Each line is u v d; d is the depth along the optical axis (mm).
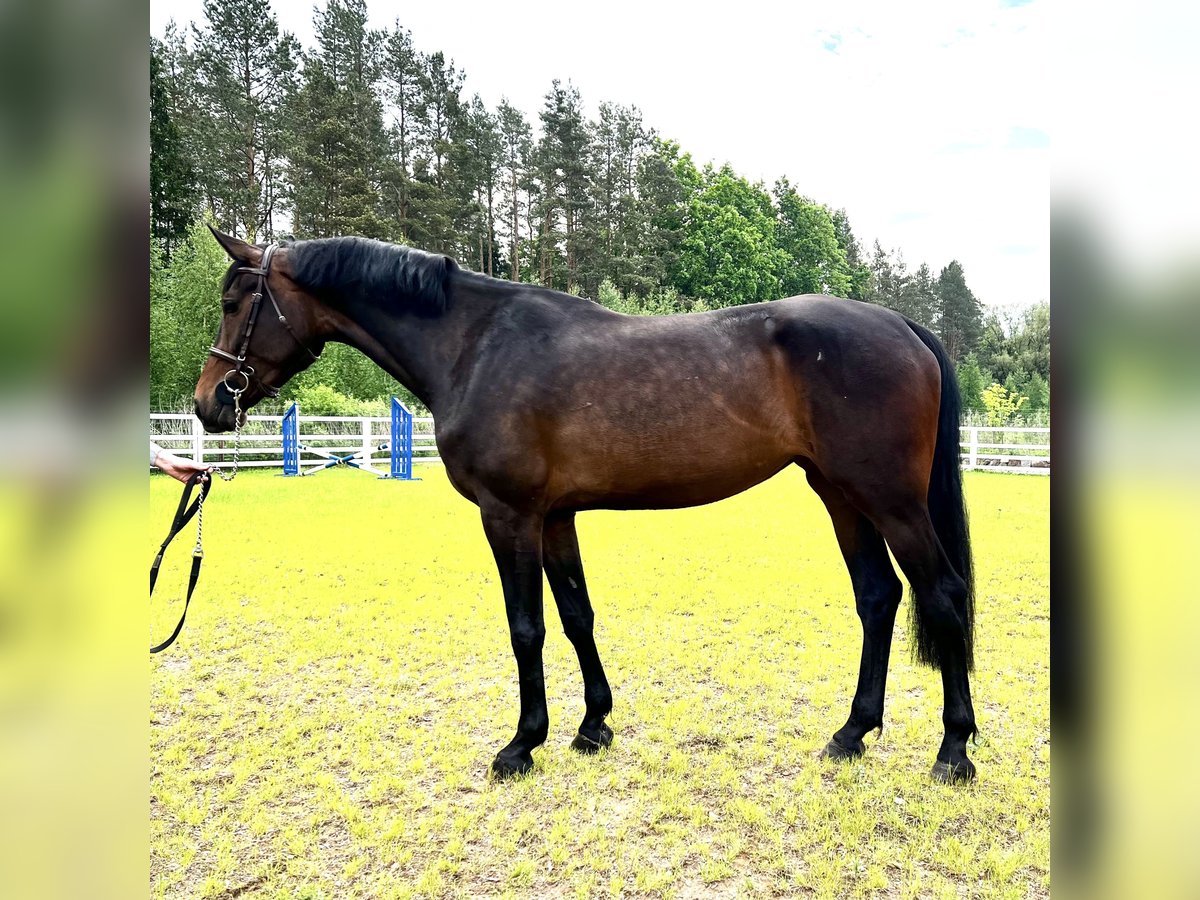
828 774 2689
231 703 3416
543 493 2670
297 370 3010
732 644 4277
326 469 15516
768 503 10695
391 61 32812
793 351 2602
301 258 2854
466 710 3330
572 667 3936
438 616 4883
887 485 2527
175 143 21516
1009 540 7434
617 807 2480
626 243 36500
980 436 19047
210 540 7441
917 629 2770
